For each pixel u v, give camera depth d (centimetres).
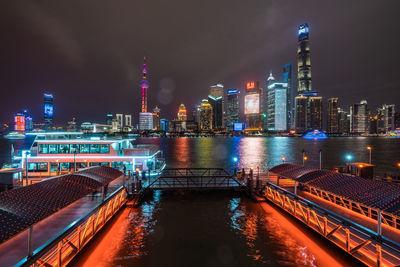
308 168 2459
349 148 14950
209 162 7950
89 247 1705
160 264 1509
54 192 1581
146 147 4341
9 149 13925
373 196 1552
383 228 1705
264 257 1586
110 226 2083
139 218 2266
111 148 3716
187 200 2794
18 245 1491
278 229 2014
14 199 1352
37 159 3522
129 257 1584
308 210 1923
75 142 3672
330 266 1470
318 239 1791
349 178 1922
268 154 11081
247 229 2016
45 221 1905
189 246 1734
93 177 2127
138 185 2877
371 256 1401
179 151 12912
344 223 1652
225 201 2759
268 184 2902
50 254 1411
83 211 2144
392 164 7612
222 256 1603
